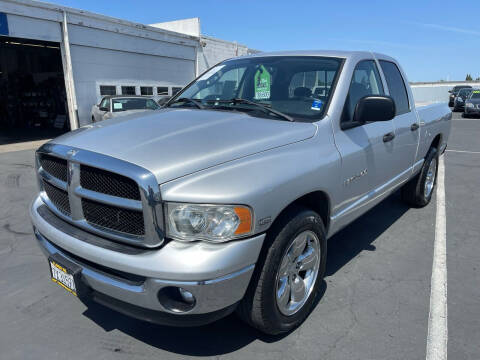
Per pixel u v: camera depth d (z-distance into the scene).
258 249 2.06
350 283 3.20
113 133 2.39
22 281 3.25
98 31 14.52
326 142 2.66
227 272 1.93
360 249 3.87
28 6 11.95
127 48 15.86
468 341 2.48
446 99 34.50
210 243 1.93
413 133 4.08
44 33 12.67
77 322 2.70
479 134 13.24
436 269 3.45
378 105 2.72
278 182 2.14
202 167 2.01
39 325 2.67
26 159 9.14
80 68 14.14
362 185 3.10
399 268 3.47
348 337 2.52
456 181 6.63
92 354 2.38
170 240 1.96
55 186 2.37
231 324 2.67
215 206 1.91
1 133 15.80
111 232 2.09
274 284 2.24
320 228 2.57
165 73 18.12
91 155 2.10
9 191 6.06
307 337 2.52
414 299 2.96
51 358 2.35
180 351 2.41
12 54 19.44
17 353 2.39
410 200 5.06
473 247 3.92
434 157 5.09
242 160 2.13
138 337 2.54
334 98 2.87
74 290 2.26
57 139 2.55
